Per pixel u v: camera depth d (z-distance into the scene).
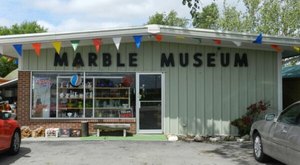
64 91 16.34
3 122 10.55
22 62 16.16
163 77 16.34
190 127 16.31
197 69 16.41
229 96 16.45
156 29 14.17
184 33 14.36
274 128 9.37
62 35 14.12
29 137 15.40
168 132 16.28
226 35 14.49
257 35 14.53
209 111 16.38
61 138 15.19
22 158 11.00
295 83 18.98
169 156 11.42
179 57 16.39
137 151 12.27
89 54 16.34
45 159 10.87
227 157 11.29
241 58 16.53
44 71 16.22
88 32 14.14
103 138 15.20
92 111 16.34
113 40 14.37
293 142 8.19
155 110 16.33
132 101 16.41
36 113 16.22
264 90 16.58
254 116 16.17
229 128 16.36
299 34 28.80
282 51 16.78
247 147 13.29
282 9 29.36
